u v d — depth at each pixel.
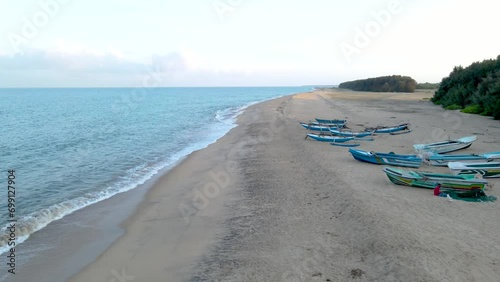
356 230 9.38
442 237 8.62
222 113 51.00
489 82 33.72
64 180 15.96
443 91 46.97
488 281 6.88
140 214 11.92
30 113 53.31
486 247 8.18
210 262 8.52
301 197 12.47
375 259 7.93
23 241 9.88
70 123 38.91
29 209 12.30
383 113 37.62
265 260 8.38
